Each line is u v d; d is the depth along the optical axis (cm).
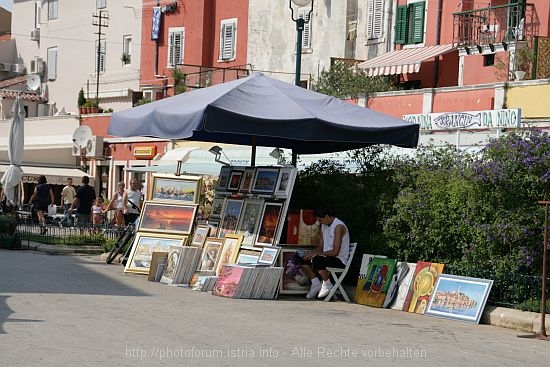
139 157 4900
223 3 5050
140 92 5584
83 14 6128
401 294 1777
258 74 2038
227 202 2062
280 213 1902
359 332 1417
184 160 2802
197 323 1395
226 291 1798
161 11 5388
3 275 1966
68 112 6253
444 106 3150
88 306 1527
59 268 2216
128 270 2162
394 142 1936
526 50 3144
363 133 1895
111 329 1297
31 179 4925
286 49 4619
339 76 3750
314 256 1858
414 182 1878
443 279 1708
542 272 1588
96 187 5247
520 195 1662
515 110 2609
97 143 5159
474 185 1698
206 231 2088
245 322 1438
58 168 5219
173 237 2180
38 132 5844
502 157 1678
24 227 3167
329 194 2000
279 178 1948
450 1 3656
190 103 1941
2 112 6397
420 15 3819
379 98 3425
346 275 1964
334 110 1964
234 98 1891
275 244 1881
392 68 3584
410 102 3288
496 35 3353
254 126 1828
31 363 1043
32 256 2605
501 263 1650
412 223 1811
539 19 3228
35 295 1642
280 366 1095
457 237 1766
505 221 1642
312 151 2348
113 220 3725
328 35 4369
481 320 1623
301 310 1662
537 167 1642
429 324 1572
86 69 6106
